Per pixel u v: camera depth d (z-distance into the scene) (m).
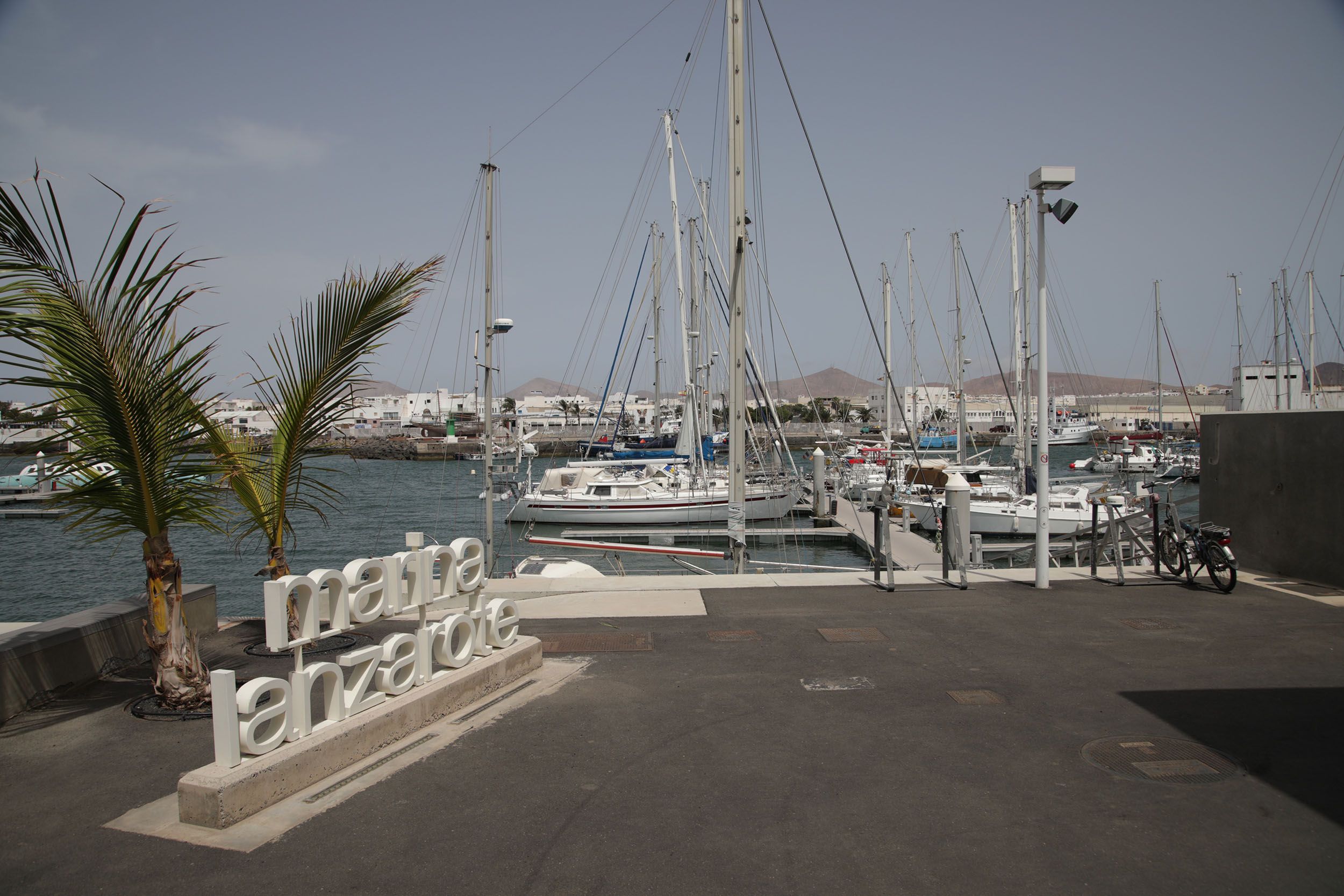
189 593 8.38
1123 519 11.19
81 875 3.92
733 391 13.60
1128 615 8.93
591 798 4.73
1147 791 4.75
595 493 36.09
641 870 3.95
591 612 9.46
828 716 6.05
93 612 7.38
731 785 4.91
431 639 6.11
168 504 6.18
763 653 7.76
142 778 5.07
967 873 3.89
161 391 5.91
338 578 5.26
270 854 4.11
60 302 5.57
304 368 7.38
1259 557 10.84
